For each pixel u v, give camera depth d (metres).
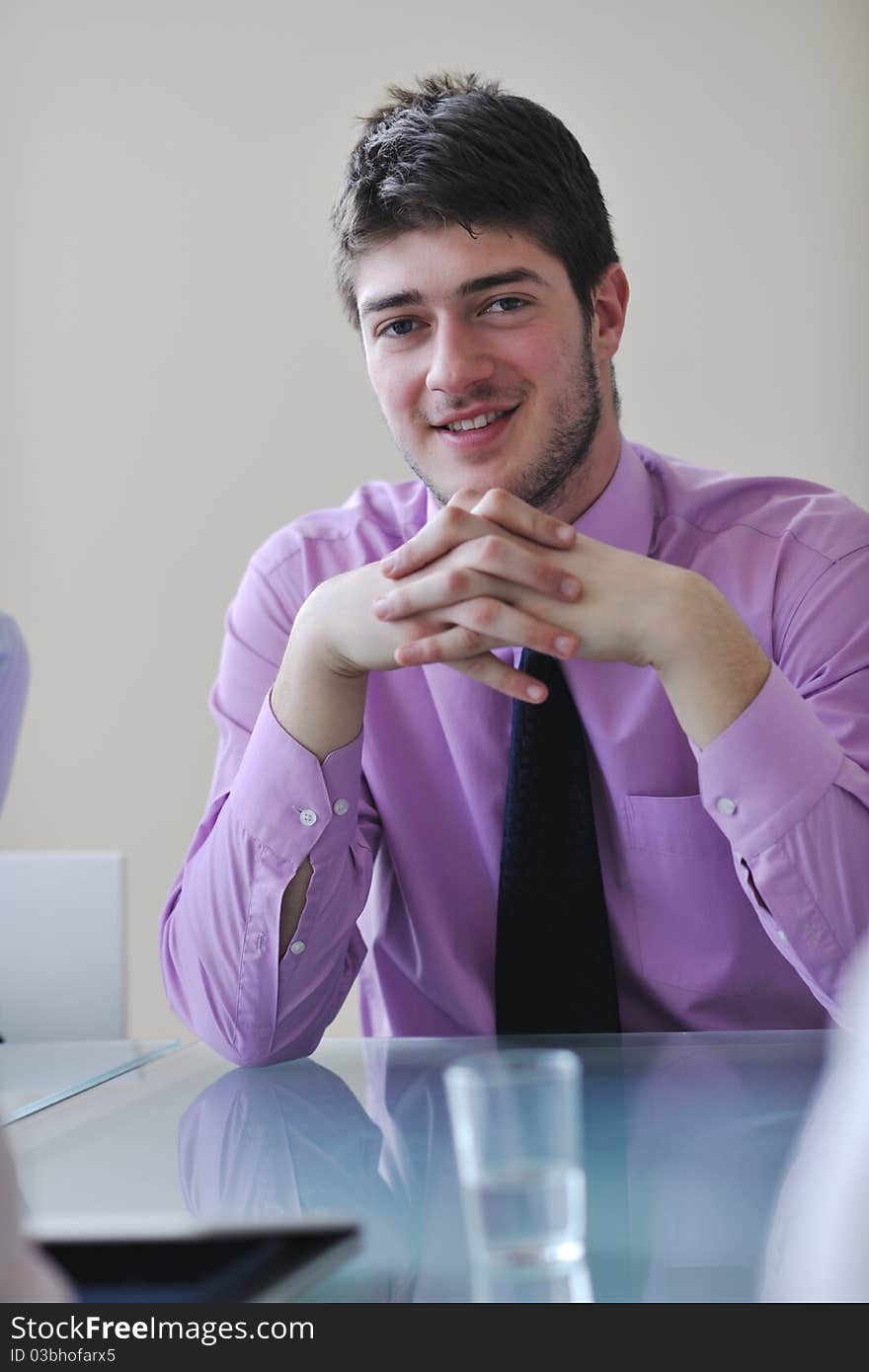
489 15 3.11
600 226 1.35
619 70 3.10
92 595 3.16
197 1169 0.71
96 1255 0.55
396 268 1.27
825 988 1.14
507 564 1.13
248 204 3.13
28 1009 1.63
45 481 3.17
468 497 1.23
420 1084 0.93
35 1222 0.60
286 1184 0.68
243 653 1.47
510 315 1.27
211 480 3.14
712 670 1.12
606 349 1.40
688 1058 0.96
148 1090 0.96
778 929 1.14
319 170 3.12
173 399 3.14
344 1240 0.58
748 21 3.08
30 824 3.15
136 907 3.13
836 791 1.12
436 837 1.38
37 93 3.16
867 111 3.06
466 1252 0.57
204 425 3.14
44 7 3.16
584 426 1.33
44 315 3.17
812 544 1.35
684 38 3.09
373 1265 0.55
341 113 3.12
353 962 1.27
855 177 3.06
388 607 1.15
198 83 3.13
